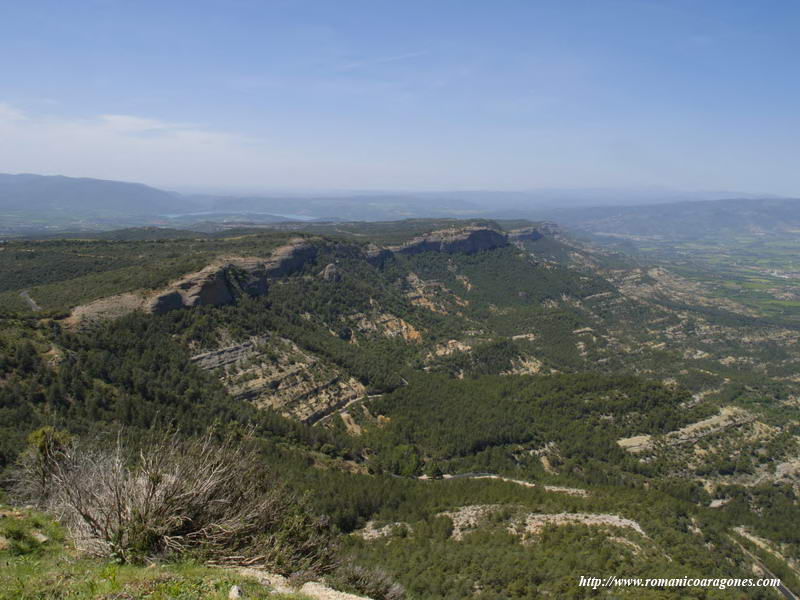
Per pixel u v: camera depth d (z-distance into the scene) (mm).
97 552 20438
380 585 23375
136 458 28781
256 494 24109
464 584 47188
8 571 17969
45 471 29562
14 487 31203
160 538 20594
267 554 21219
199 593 16547
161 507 20719
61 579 17266
